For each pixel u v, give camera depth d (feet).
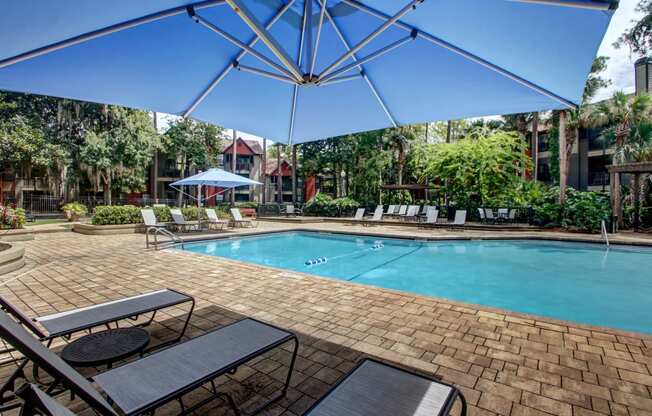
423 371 8.64
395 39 9.20
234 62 9.92
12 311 6.74
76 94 9.33
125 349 7.33
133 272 19.63
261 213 66.74
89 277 18.49
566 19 6.35
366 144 73.36
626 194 49.93
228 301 14.29
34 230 36.65
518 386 7.98
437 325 11.71
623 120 54.39
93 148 61.52
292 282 17.46
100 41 7.91
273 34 9.68
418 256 31.24
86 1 6.38
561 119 47.93
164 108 10.98
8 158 53.16
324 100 11.91
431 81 9.98
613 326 15.70
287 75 9.08
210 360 6.32
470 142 55.26
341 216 64.75
